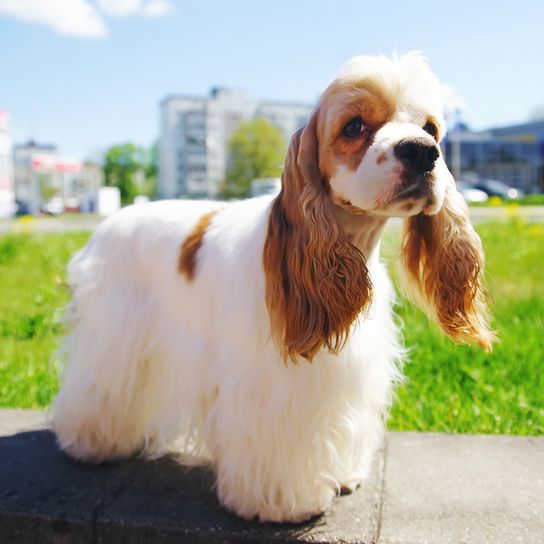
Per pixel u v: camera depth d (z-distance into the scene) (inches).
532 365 47.6
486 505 29.3
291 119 1295.5
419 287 31.6
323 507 28.6
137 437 34.5
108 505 29.6
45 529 29.2
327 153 26.4
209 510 29.2
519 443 35.7
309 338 26.5
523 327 57.7
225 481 28.8
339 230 27.0
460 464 33.3
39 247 134.3
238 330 28.2
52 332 62.7
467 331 30.2
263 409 27.5
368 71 25.5
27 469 33.3
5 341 61.2
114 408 33.1
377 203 24.4
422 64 26.4
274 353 27.4
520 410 40.8
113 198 613.9
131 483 31.7
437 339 53.1
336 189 26.3
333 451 28.2
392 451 35.0
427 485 31.2
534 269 91.7
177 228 33.0
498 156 695.7
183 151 1202.0
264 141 855.1
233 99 1269.7
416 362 48.7
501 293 73.7
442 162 25.3
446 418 40.4
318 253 26.5
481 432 39.0
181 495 30.5
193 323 31.2
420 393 44.3
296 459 27.6
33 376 49.4
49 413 39.6
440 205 25.4
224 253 29.8
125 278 34.0
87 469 33.4
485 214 221.9
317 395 27.5
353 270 27.0
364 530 27.6
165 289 32.8
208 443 29.7
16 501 30.1
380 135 24.8
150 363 33.4
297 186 27.1
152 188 1255.5
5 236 160.9
